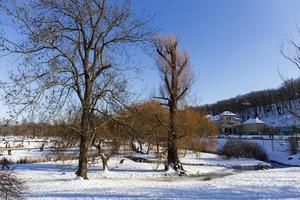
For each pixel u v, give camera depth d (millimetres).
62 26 23172
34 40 21203
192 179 30344
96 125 25391
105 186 21078
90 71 24203
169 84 36500
